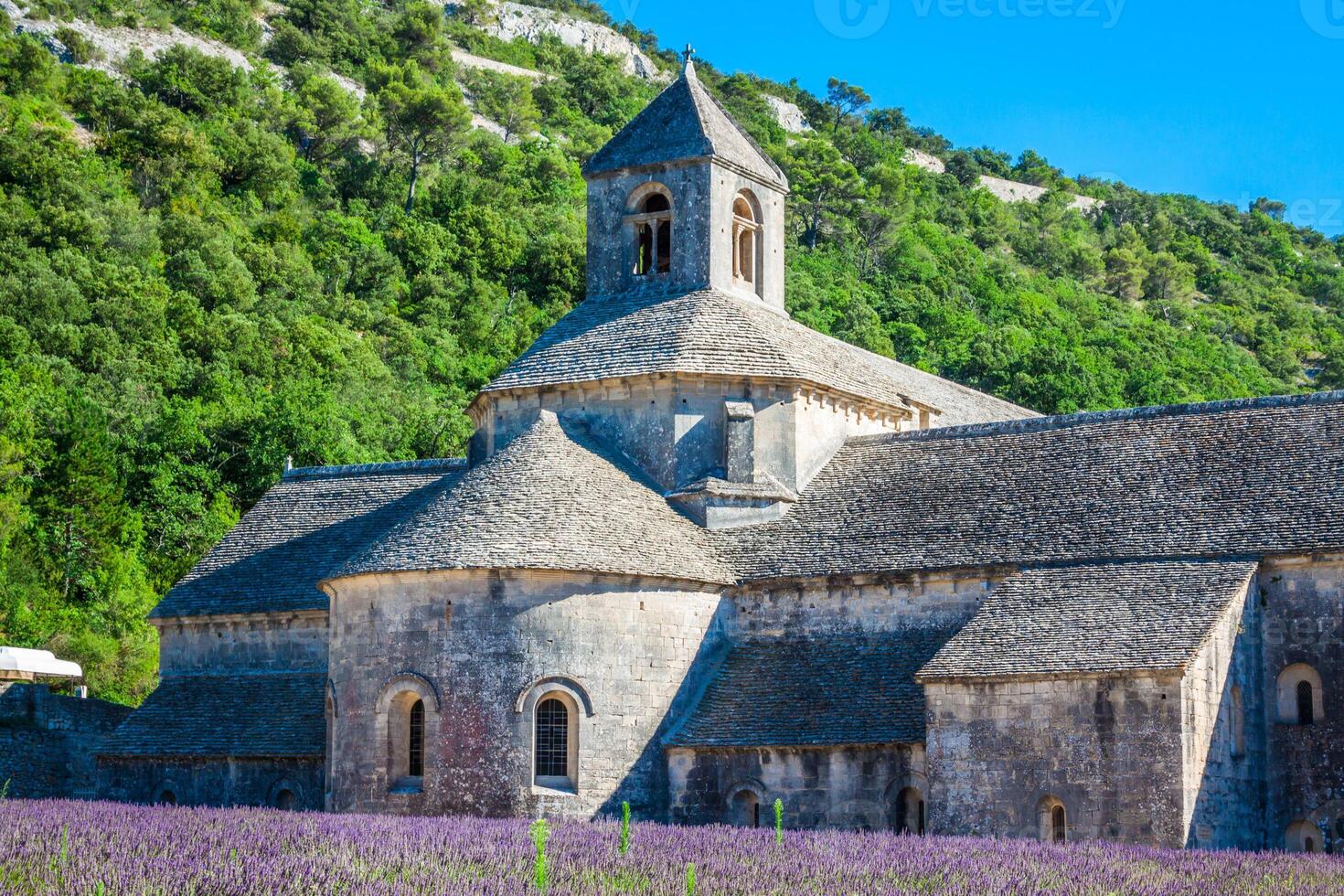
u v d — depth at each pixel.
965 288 174.25
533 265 160.00
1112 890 32.91
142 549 97.94
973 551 52.16
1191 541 49.72
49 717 62.84
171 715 61.31
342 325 134.88
